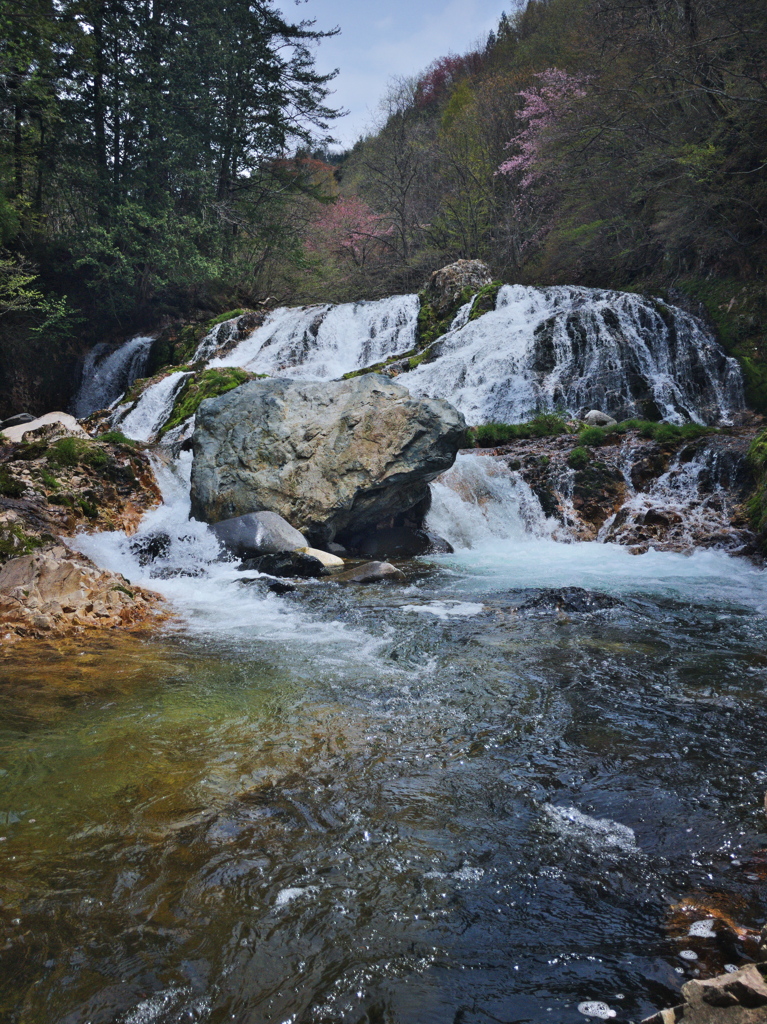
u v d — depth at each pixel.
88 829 2.62
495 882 2.32
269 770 3.16
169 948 1.98
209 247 27.02
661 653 5.12
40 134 23.34
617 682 4.45
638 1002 1.77
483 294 20.61
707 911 2.15
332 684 4.38
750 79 17.41
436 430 8.98
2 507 7.70
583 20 24.91
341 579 7.87
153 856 2.44
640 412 15.08
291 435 9.25
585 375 16.41
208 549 8.51
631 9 20.06
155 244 24.42
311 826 2.67
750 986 1.45
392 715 3.87
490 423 15.21
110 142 25.39
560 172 23.78
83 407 23.69
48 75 21.73
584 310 17.20
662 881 2.33
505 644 5.33
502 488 11.45
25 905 2.15
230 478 9.11
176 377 18.45
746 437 11.90
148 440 16.50
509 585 7.75
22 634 5.27
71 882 2.28
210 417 9.66
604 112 21.08
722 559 9.15
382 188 34.59
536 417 14.60
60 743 3.42
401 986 1.85
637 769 3.20
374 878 2.34
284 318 22.70
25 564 5.96
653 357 16.64
